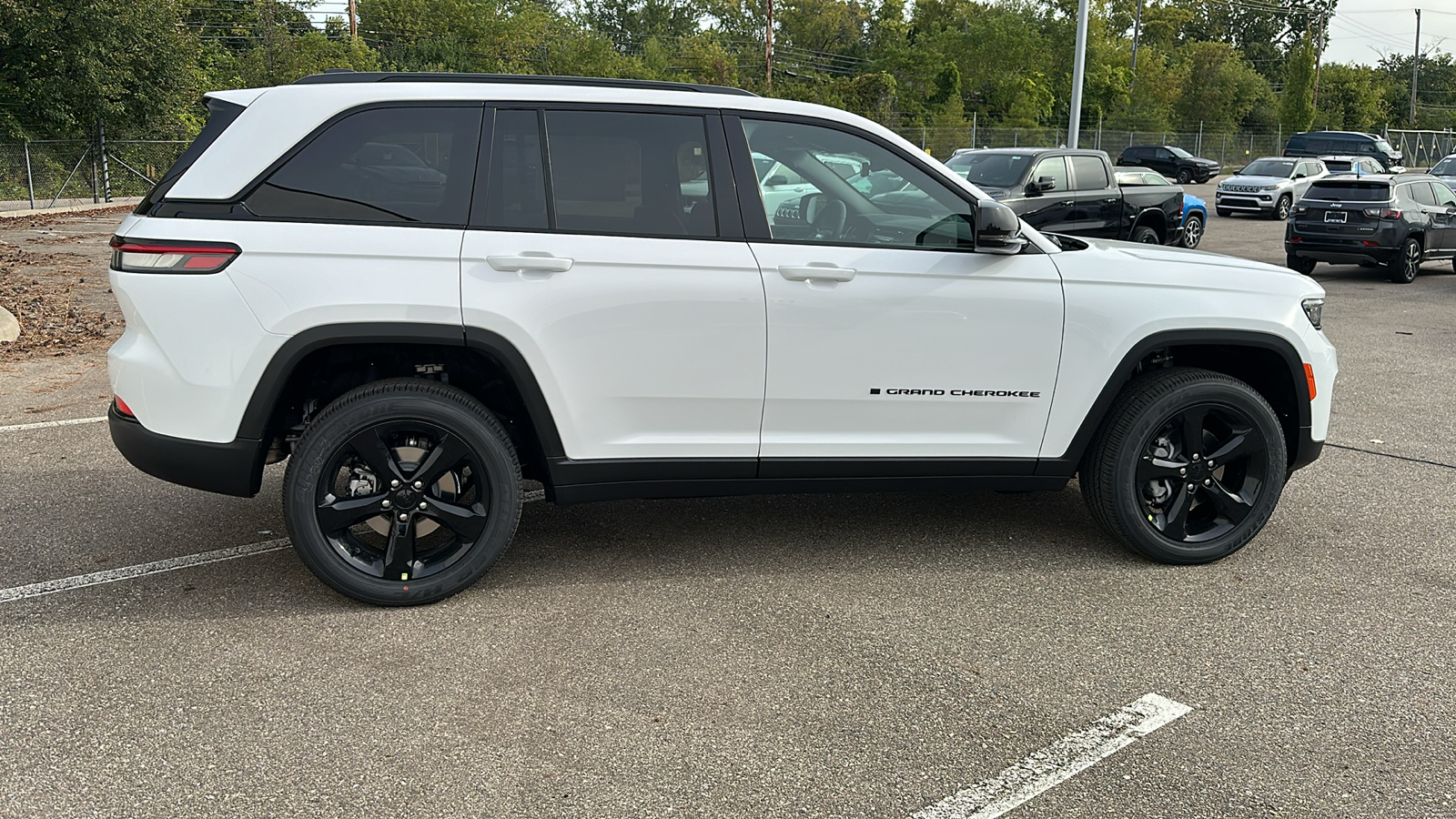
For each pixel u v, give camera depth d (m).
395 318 3.63
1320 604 4.07
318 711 3.17
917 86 61.50
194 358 3.60
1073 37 59.59
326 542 3.79
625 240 3.81
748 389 3.96
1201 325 4.28
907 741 3.05
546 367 3.78
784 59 82.62
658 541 4.63
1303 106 57.69
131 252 3.61
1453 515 5.16
